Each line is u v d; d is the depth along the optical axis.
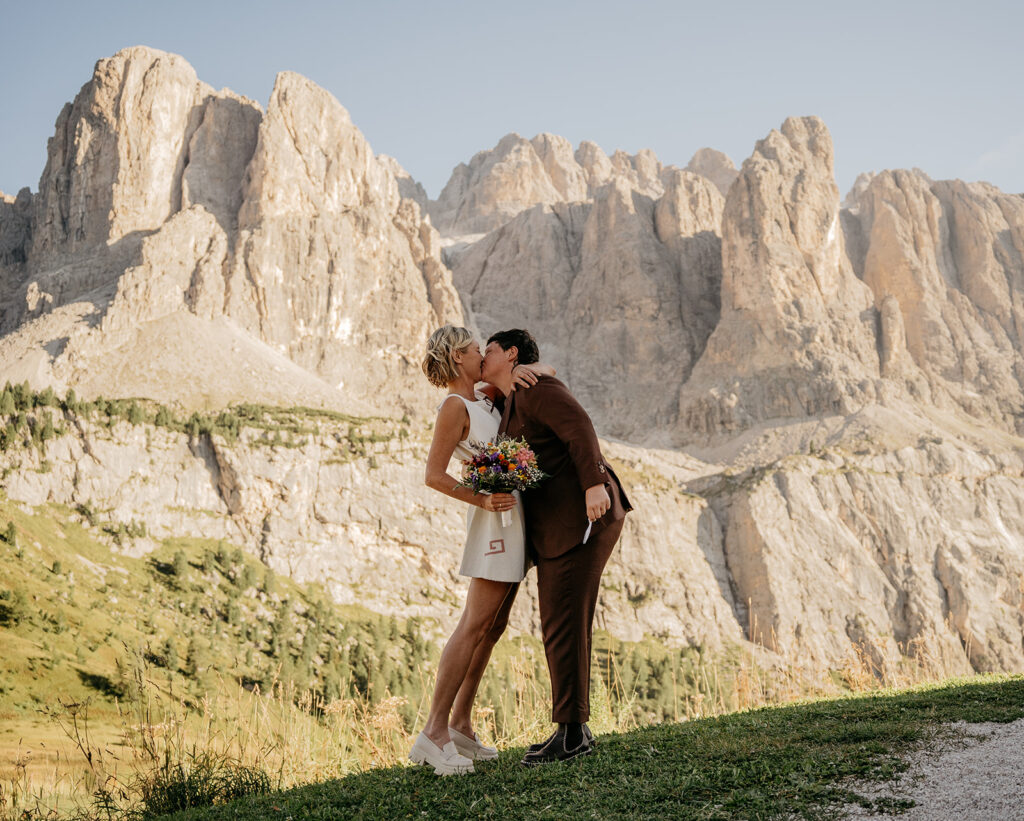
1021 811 4.29
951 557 136.38
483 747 6.87
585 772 5.69
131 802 7.33
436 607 118.69
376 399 173.75
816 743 5.97
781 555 131.62
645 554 127.31
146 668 8.62
